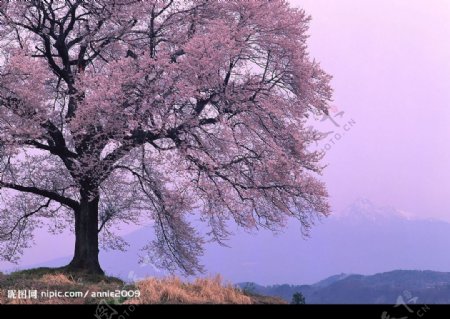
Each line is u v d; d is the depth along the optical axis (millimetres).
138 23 25625
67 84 26109
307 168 25906
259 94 24406
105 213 26969
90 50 27094
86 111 22172
